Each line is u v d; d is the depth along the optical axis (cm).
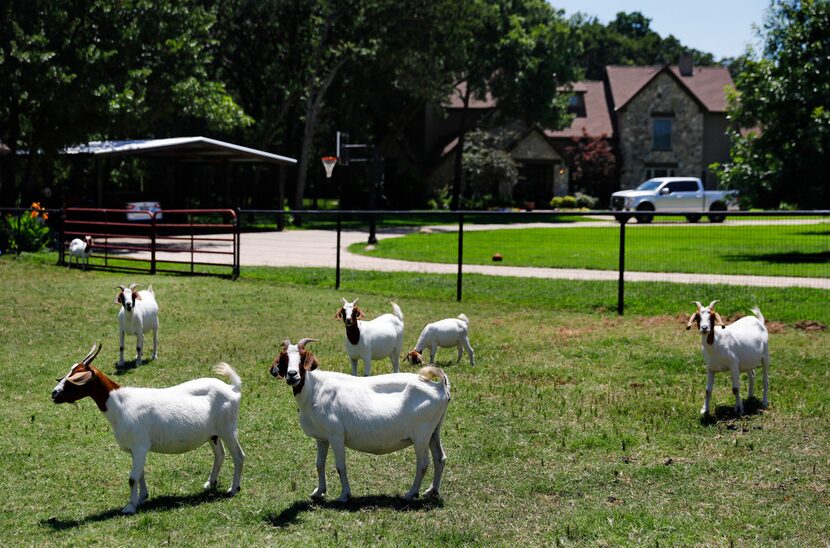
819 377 1188
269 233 3938
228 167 4322
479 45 5338
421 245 3116
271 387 1171
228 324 1628
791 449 895
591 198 6047
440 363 1307
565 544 660
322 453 748
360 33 4675
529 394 1125
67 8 2923
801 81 2761
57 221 3459
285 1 4669
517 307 1814
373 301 1894
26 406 1080
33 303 1816
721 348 995
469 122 6488
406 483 806
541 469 848
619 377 1210
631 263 2430
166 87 3186
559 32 5409
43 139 3091
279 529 686
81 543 657
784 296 1770
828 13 2748
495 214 1812
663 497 771
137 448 723
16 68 2767
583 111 6700
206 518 711
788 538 676
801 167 2752
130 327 1272
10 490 791
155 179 5075
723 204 4500
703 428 972
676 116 6344
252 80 5347
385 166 6228
